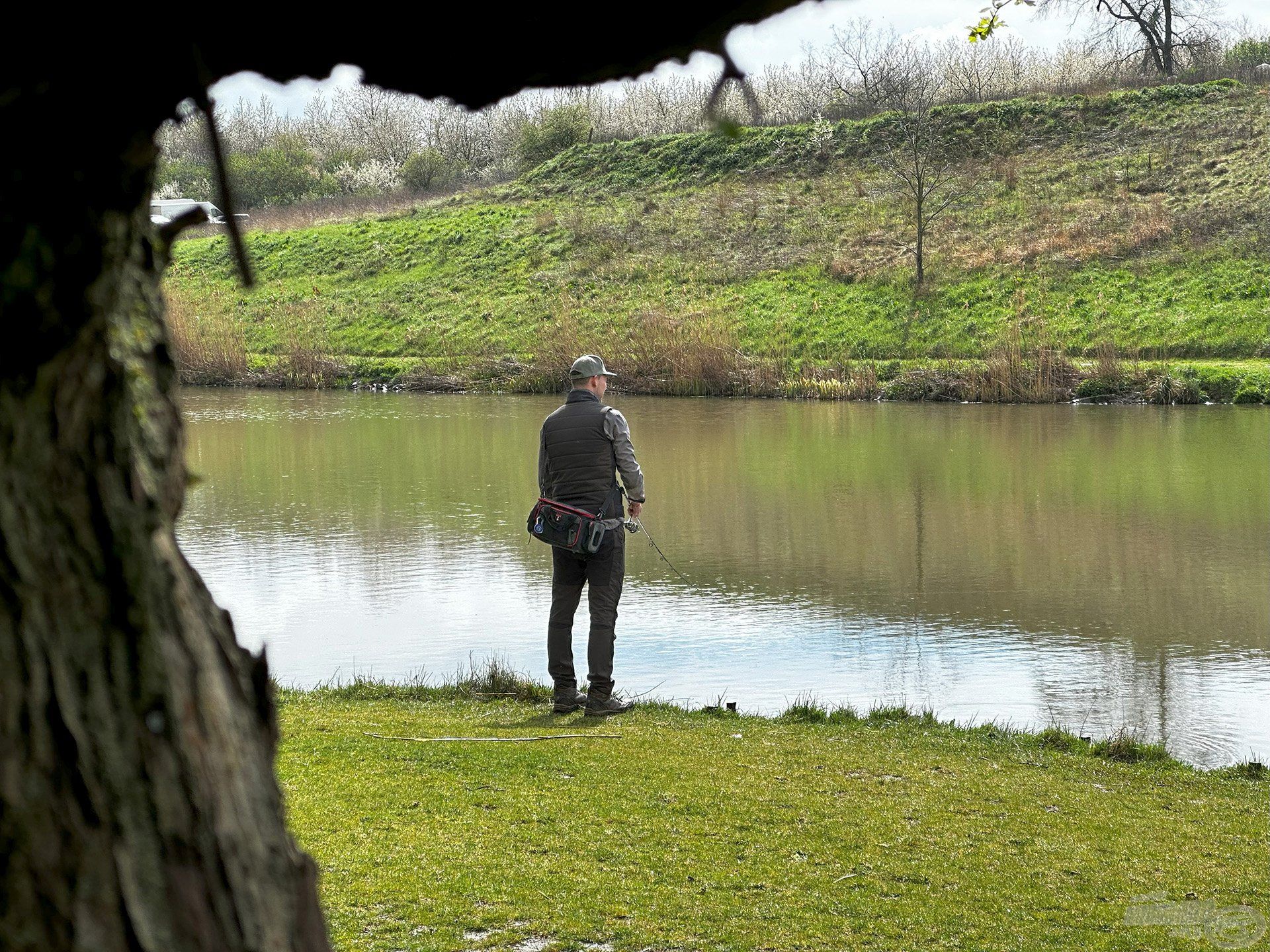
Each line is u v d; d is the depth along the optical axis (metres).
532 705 8.81
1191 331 35.97
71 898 1.43
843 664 10.60
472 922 4.88
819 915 5.04
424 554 15.24
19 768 1.41
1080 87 54.84
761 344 40.19
